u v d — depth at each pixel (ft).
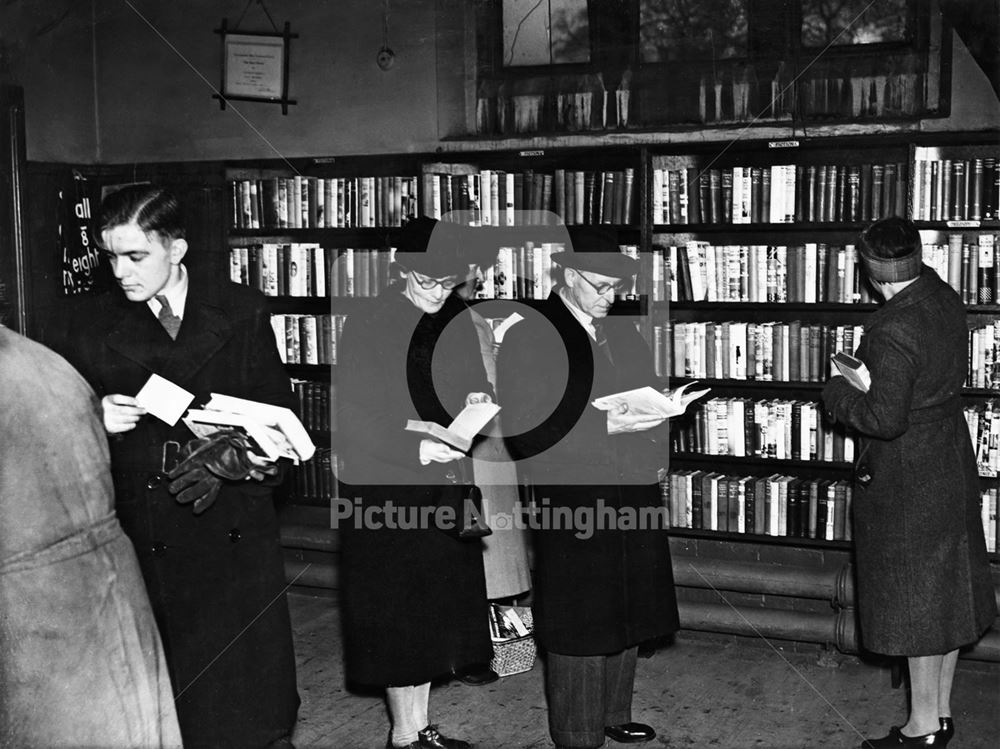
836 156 15.16
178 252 9.32
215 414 8.66
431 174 16.33
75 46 18.25
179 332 9.37
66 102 18.17
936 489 10.96
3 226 16.49
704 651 15.17
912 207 14.03
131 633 6.45
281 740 9.82
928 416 11.00
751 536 15.12
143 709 6.49
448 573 10.59
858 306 14.43
